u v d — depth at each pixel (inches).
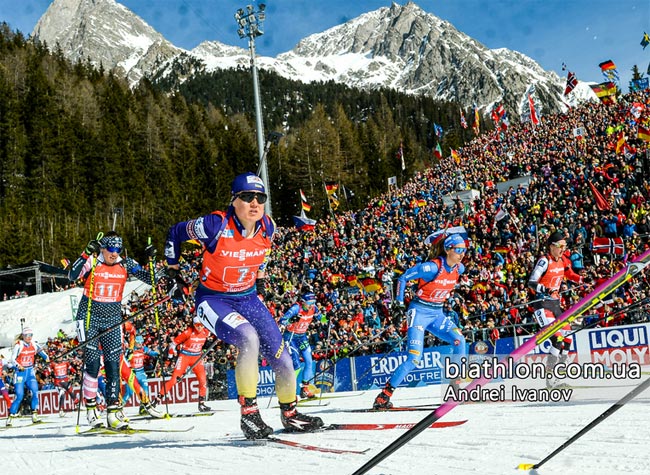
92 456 153.8
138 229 2620.6
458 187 1095.6
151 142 3516.2
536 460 99.8
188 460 129.7
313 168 2864.2
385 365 467.5
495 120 1658.5
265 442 145.8
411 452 115.6
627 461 93.7
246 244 150.6
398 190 1429.6
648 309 388.5
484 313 461.4
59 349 740.7
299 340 377.1
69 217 2682.1
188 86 7352.4
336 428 161.9
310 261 933.8
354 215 1201.4
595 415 154.0
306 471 104.7
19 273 1750.7
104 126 3245.6
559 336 239.0
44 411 609.3
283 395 161.6
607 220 582.2
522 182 973.8
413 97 6402.6
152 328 754.8
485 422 155.8
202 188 3277.6
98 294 233.6
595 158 786.2
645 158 705.0
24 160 2933.1
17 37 4178.2
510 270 551.5
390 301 544.1
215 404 473.4
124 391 358.9
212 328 153.6
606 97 979.9
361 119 6097.4
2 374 425.7
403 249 758.5
